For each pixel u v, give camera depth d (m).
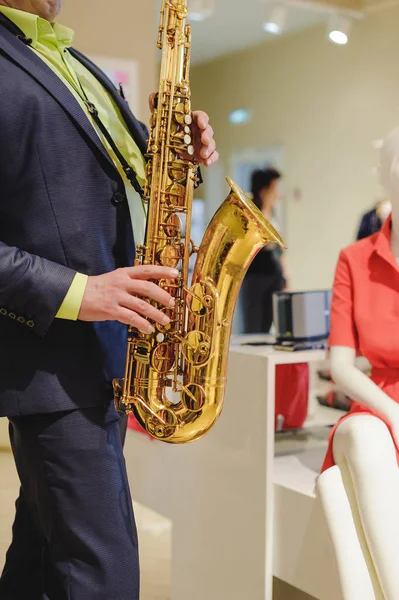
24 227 1.40
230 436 2.07
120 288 1.37
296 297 2.10
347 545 1.74
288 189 6.94
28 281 1.32
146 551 2.74
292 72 6.80
